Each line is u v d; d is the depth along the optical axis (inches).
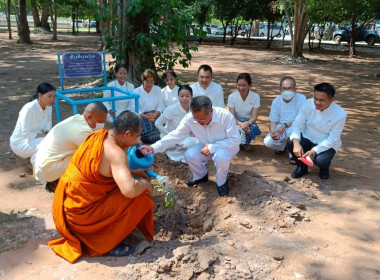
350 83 474.9
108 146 110.9
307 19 717.3
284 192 161.5
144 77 222.1
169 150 199.3
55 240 123.3
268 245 125.1
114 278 108.2
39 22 1371.8
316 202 156.3
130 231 120.1
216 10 1039.0
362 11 746.2
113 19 337.7
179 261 112.4
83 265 114.0
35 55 685.9
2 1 1199.6
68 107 303.0
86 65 221.3
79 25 2149.4
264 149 224.7
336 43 1177.4
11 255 118.2
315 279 109.5
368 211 149.8
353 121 294.0
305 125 183.8
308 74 550.6
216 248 121.6
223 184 156.9
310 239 129.6
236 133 154.9
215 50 903.7
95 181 112.1
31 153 172.7
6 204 150.3
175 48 843.4
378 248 125.6
